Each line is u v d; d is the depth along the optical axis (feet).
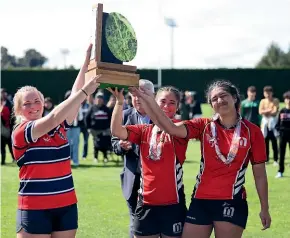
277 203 30.14
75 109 13.34
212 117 15.23
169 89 16.51
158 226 15.52
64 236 13.89
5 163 51.60
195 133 15.06
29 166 13.62
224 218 14.43
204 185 14.69
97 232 24.26
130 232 17.75
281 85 159.53
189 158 54.19
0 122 49.65
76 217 14.11
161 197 15.30
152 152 15.42
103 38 14.20
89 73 14.29
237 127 14.66
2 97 49.83
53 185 13.66
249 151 14.70
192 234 14.71
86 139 55.42
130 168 17.65
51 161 13.67
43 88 160.45
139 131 15.98
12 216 27.53
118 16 14.43
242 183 14.67
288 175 40.91
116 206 29.96
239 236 14.60
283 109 39.78
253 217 26.89
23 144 13.50
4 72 158.81
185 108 74.13
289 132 39.37
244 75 161.07
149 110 14.76
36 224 13.51
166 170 15.34
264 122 46.52
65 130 14.19
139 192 15.88
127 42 14.42
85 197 32.63
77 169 46.52
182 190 15.67
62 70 160.35
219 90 14.65
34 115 13.97
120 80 14.05
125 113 18.42
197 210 14.73
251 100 46.96
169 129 14.78
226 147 14.55
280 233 23.89
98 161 52.90
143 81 17.22
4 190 35.47
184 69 161.58
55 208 13.66
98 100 51.24
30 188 13.60
